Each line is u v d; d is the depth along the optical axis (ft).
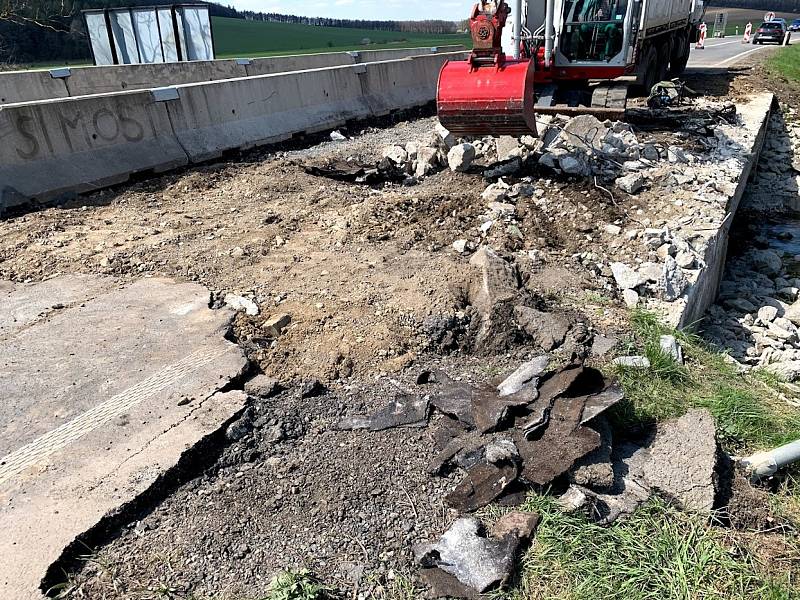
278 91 36.45
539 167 27.73
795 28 175.42
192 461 11.90
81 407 13.19
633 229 23.57
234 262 19.93
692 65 79.36
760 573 10.36
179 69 46.68
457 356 16.02
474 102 23.84
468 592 9.67
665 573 10.10
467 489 11.44
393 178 28.94
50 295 17.93
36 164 24.64
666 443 12.68
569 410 12.57
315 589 9.40
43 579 9.48
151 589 9.59
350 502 11.27
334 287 18.29
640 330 17.22
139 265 19.67
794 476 12.87
